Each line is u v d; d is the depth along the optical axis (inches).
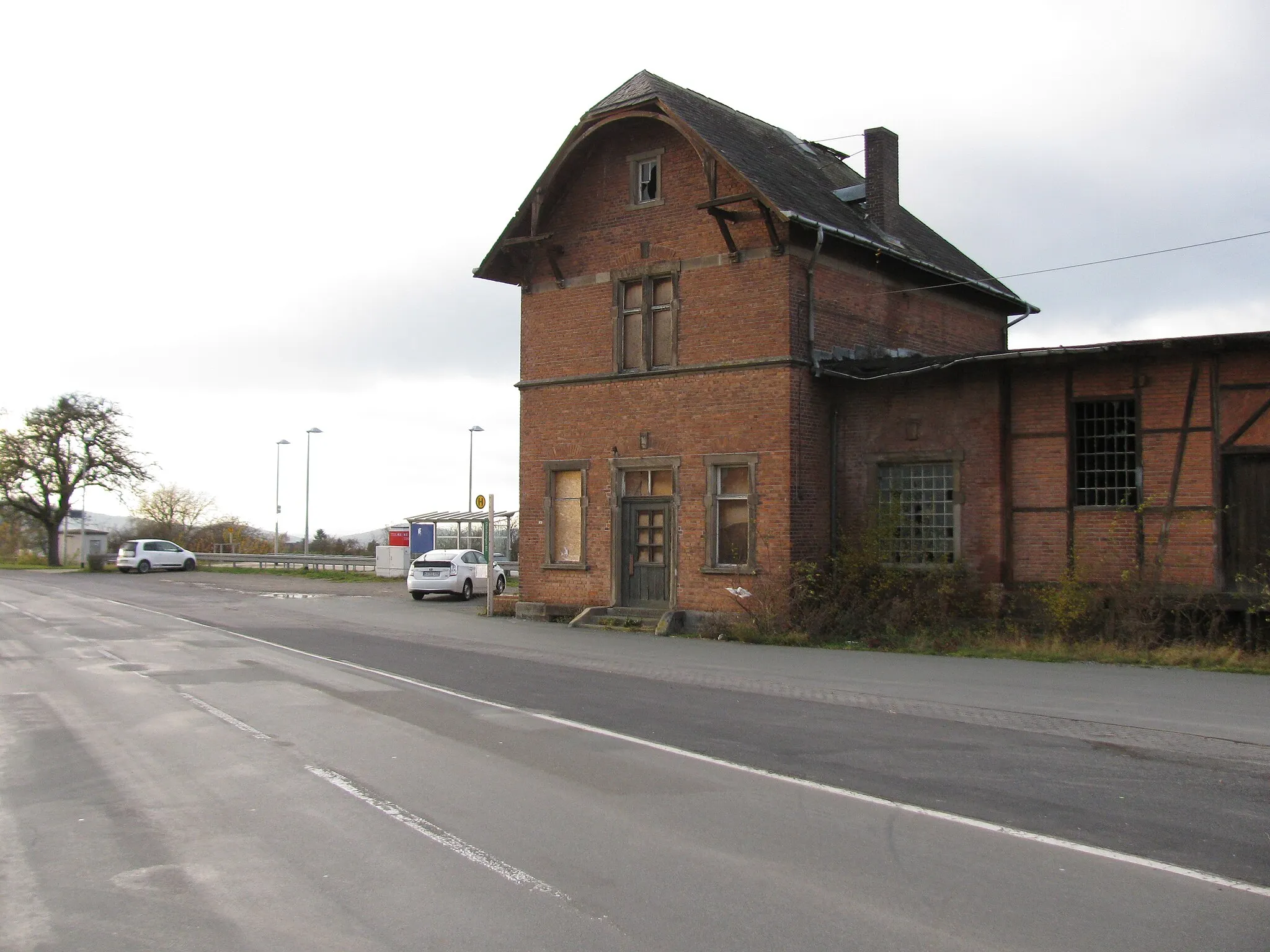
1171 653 589.6
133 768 337.4
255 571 2000.5
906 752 354.3
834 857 240.4
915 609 726.5
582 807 285.3
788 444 778.8
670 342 848.9
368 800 294.5
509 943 190.7
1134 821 269.7
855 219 897.5
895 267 896.3
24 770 337.1
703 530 820.0
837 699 473.4
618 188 879.1
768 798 294.0
